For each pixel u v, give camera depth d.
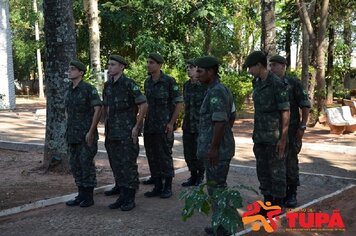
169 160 6.16
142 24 20.92
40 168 7.73
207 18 21.31
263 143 5.12
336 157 9.45
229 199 3.42
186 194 3.51
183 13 20.58
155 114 6.09
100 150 9.97
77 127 5.56
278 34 26.14
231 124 4.61
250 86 17.48
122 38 21.45
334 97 29.81
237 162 8.77
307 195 6.39
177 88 6.18
